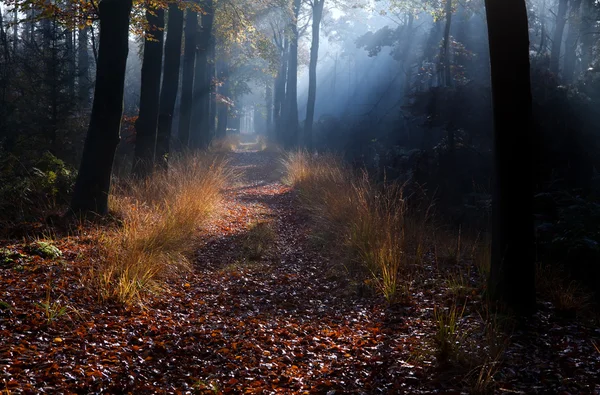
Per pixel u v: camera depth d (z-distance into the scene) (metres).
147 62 13.45
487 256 7.51
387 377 4.48
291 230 10.95
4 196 9.57
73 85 22.16
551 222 8.86
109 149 9.52
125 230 7.79
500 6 5.48
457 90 15.78
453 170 13.91
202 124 25.78
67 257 7.18
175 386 4.31
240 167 22.94
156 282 6.76
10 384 3.83
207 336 5.35
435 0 19.81
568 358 4.60
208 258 8.48
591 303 6.24
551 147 13.41
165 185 11.35
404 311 6.11
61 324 5.14
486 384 4.10
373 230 8.26
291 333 5.60
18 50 26.78
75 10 9.94
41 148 17.69
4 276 6.21
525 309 5.67
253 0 25.75
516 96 5.57
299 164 17.34
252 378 4.50
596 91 15.53
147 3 12.05
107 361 4.48
